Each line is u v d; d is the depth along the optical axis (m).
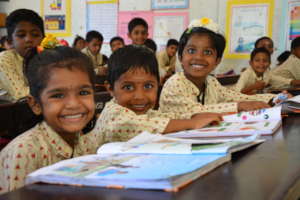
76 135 0.94
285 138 0.78
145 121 1.07
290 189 0.44
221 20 4.30
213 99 1.65
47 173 0.48
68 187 0.45
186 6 4.49
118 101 1.22
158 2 4.64
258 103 1.36
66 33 5.33
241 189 0.43
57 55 0.84
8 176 0.78
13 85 2.08
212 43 1.56
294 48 3.66
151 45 4.25
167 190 0.42
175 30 4.61
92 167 0.51
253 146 0.69
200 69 1.55
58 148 0.87
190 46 1.56
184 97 1.47
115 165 0.52
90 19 5.14
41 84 0.84
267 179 0.47
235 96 1.70
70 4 5.25
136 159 0.56
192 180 0.46
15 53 2.17
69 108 0.83
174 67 4.58
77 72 0.84
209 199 0.40
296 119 1.08
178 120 1.07
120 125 1.08
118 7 4.93
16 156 0.78
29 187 0.46
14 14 2.12
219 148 0.58
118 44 4.58
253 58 3.23
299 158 0.59
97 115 1.35
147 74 1.19
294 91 2.67
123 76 1.19
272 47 3.90
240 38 4.23
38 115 0.93
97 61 4.66
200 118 1.08
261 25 4.11
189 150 0.60
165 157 0.57
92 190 0.44
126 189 0.44
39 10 5.48
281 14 4.00
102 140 1.10
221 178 0.47
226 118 1.12
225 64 4.34
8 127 1.26
